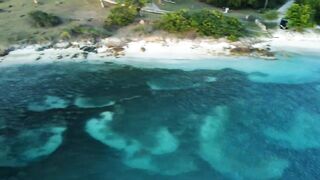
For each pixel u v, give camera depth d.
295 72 68.12
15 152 49.53
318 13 84.00
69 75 65.38
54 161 48.34
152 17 80.62
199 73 67.00
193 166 48.12
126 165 48.06
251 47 73.31
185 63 69.25
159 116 56.78
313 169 48.16
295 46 74.88
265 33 77.69
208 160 49.12
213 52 71.81
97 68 67.12
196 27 75.25
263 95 62.19
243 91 62.97
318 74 67.94
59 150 50.03
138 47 71.94
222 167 48.12
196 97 61.19
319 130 54.91
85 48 71.12
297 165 48.75
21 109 57.47
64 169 47.25
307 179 46.69
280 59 71.12
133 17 78.94
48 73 65.56
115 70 66.88
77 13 82.38
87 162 48.41
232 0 86.62
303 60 71.25
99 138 52.25
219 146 51.41
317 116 57.75
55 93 61.22
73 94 61.16
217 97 61.34
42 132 53.09
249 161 49.16
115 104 59.16
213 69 68.12
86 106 58.47
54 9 83.88
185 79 65.44
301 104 60.34
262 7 89.81
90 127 54.22
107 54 70.25
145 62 69.00
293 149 51.34
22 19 79.06
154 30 75.88
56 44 71.44
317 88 64.25
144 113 57.31
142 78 65.31
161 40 73.56
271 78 66.44
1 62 67.12
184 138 52.62
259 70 68.31
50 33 73.88
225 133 53.75
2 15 80.69
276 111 58.56
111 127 54.31
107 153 49.78
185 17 77.25
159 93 61.84
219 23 76.75
